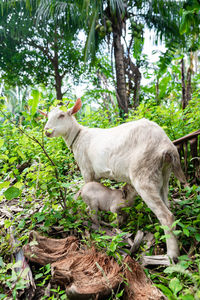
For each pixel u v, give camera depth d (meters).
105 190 2.75
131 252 2.14
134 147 2.33
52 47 10.13
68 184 2.55
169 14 6.36
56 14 6.81
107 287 1.66
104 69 7.30
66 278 1.77
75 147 3.09
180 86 7.15
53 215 2.55
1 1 8.05
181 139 2.95
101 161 2.65
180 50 6.84
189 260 1.92
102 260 1.98
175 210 2.62
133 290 1.72
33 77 10.91
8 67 10.48
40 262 2.08
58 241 2.30
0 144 2.36
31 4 7.23
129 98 7.02
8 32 9.77
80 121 5.20
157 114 4.19
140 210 2.66
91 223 2.61
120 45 6.34
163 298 1.61
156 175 2.18
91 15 5.91
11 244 2.38
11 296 1.82
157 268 1.97
